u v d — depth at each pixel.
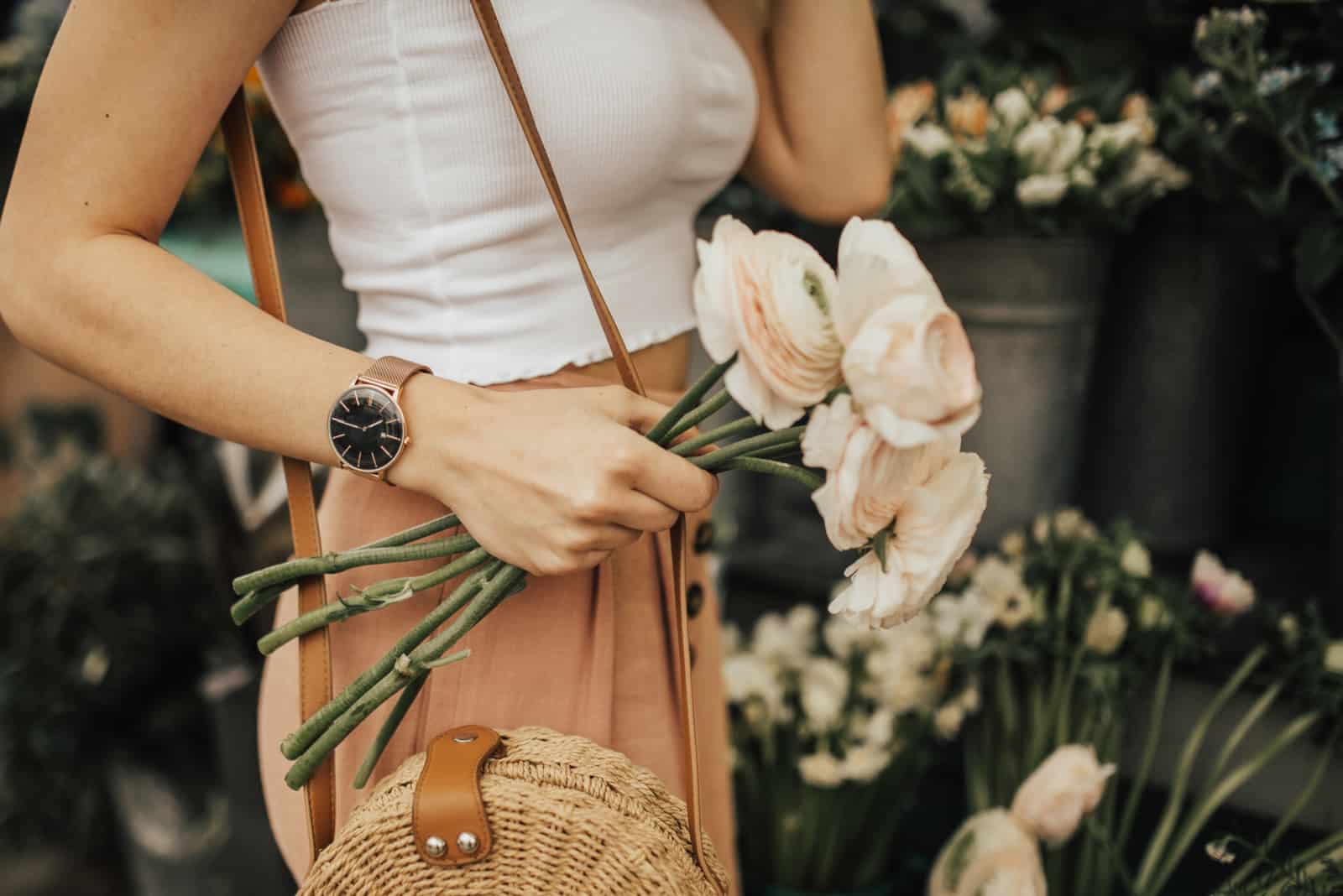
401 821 0.70
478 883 0.69
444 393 0.70
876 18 1.51
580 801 0.70
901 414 0.61
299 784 0.75
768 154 0.97
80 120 0.69
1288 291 1.23
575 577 0.77
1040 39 1.28
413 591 0.73
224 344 0.70
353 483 0.79
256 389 0.70
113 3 0.69
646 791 0.72
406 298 0.78
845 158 0.95
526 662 0.77
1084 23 1.29
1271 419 1.36
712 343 0.63
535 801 0.69
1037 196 1.07
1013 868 0.99
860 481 0.62
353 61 0.75
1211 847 0.95
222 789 1.74
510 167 0.75
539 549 0.69
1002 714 1.12
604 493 0.67
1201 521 1.26
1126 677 1.06
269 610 1.54
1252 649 1.09
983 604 1.09
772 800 1.19
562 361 0.78
